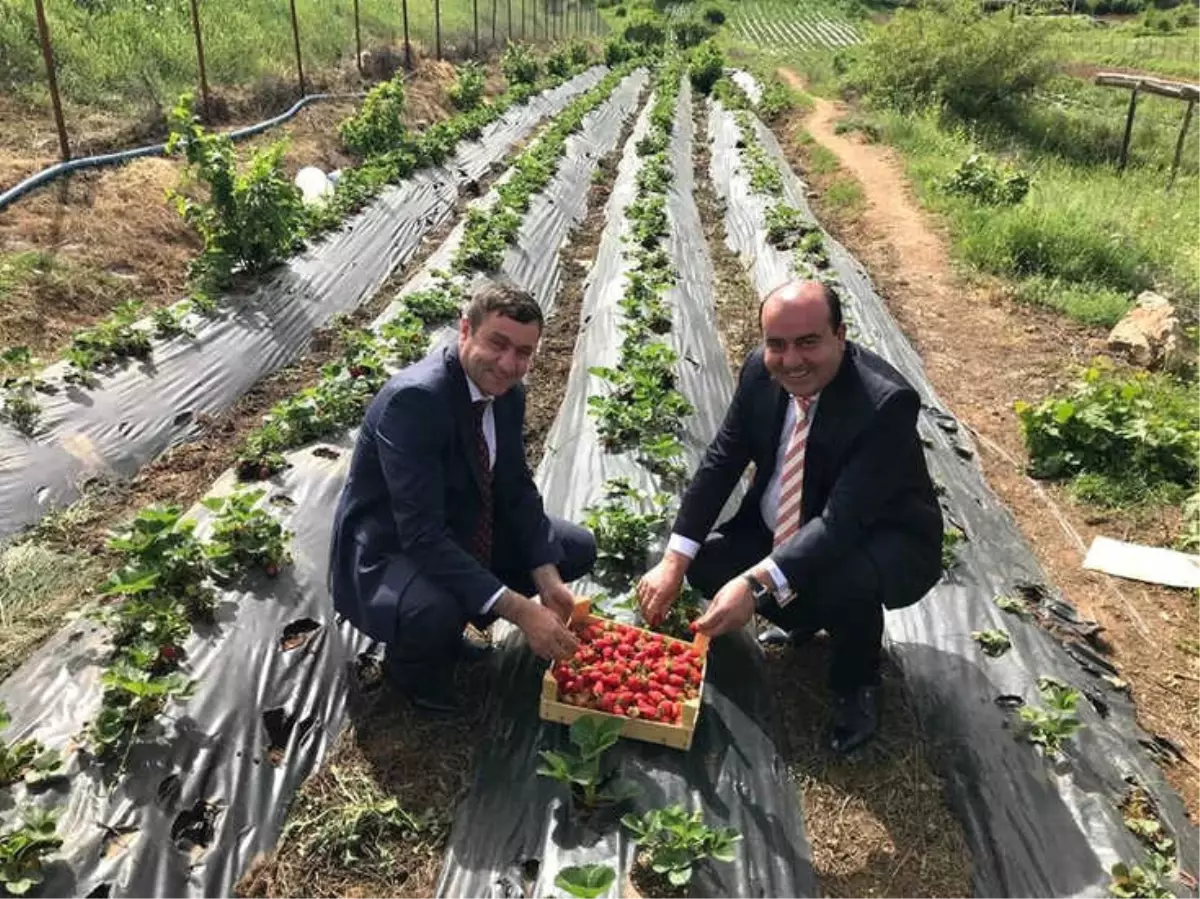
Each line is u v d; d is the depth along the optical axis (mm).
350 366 7613
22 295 7969
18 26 12273
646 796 3861
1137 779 4301
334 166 14133
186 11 16000
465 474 4016
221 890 3600
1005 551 5996
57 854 3502
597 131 19672
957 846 3984
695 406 7668
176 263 9734
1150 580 5918
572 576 4789
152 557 4723
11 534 5816
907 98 22234
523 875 3635
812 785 4188
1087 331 9789
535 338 3705
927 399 8141
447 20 26672
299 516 5781
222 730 4176
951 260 11734
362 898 3633
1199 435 7023
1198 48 35969
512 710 4316
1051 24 22422
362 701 4480
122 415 7090
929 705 4633
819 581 4090
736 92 25516
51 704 4238
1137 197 14672
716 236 13086
